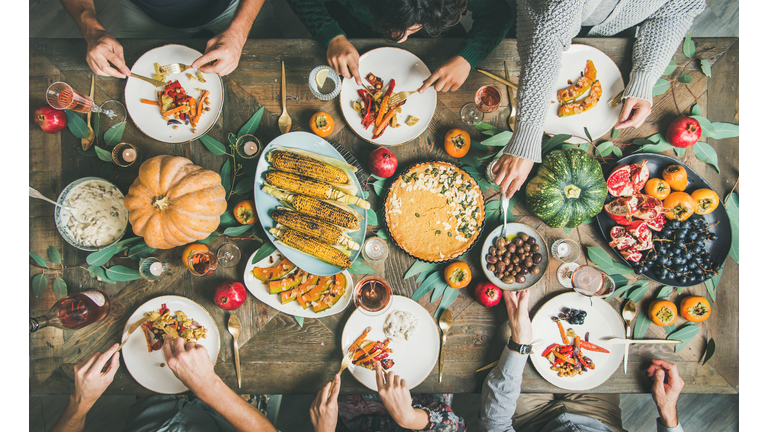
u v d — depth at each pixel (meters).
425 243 1.48
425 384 1.51
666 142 1.55
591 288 1.45
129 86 1.43
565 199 1.38
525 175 1.32
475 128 1.54
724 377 1.53
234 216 1.45
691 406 2.33
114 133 1.45
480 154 1.53
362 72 1.50
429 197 1.49
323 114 1.45
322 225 1.38
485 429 1.50
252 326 1.48
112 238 1.42
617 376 1.53
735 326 1.54
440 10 1.12
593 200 1.38
